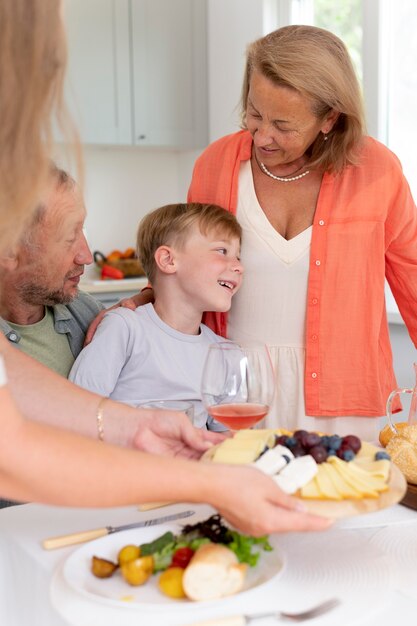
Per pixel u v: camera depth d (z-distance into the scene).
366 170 1.75
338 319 1.76
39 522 1.12
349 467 0.97
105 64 3.85
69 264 1.57
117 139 3.92
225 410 1.22
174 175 4.45
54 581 0.93
